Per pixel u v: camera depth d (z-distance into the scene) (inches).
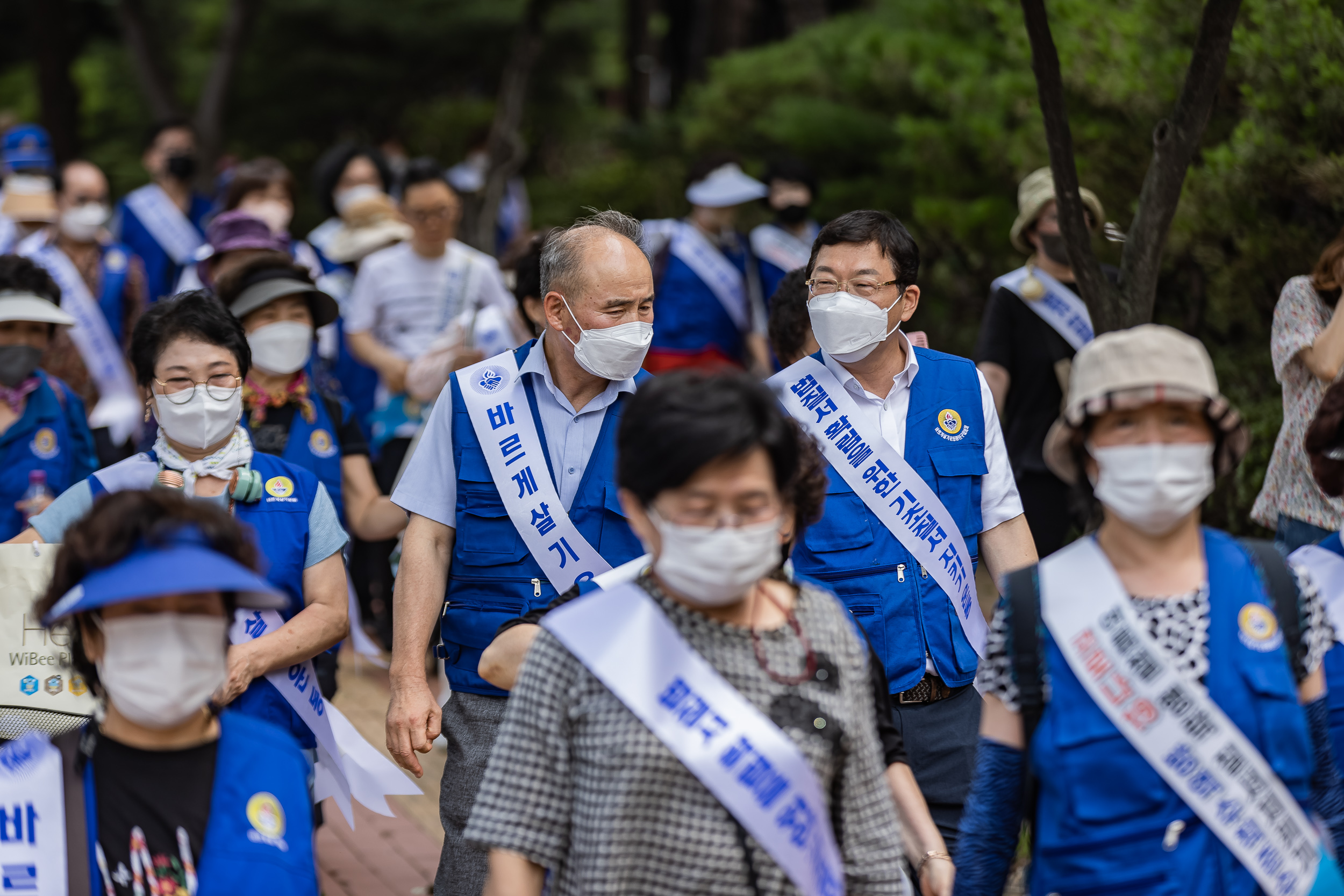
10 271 227.0
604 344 168.2
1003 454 181.0
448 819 172.4
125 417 336.8
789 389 178.1
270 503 171.0
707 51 783.7
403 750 168.4
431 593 175.0
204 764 114.3
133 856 111.4
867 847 113.0
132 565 107.0
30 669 150.5
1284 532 204.5
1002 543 180.2
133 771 113.0
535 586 172.2
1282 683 109.1
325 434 219.0
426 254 327.0
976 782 117.3
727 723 105.4
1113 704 108.7
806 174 375.9
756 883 105.6
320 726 174.6
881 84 466.6
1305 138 270.4
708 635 108.7
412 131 941.8
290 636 168.1
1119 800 109.0
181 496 112.3
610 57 1026.7
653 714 105.0
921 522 172.4
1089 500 165.8
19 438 223.5
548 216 767.7
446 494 177.0
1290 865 107.1
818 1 669.3
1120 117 316.2
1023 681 112.3
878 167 482.6
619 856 104.9
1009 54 370.9
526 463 172.4
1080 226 212.4
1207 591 111.0
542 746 109.0
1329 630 115.1
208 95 791.1
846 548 172.2
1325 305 203.5
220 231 271.4
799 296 194.1
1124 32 308.2
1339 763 129.2
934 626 171.2
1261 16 274.5
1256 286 281.9
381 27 913.5
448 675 176.9
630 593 108.9
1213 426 111.3
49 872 110.7
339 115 950.4
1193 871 107.6
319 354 316.5
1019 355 260.1
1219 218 279.4
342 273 357.1
